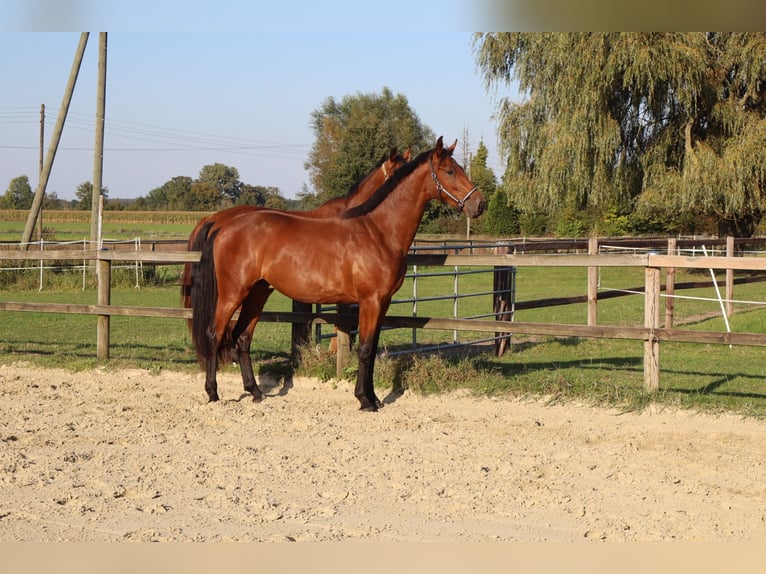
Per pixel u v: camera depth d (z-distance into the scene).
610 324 13.76
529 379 7.66
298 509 4.46
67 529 4.15
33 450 5.72
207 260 7.30
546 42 24.42
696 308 16.50
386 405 7.30
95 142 20.52
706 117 25.78
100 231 20.84
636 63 22.72
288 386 8.01
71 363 9.06
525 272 31.09
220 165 110.62
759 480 5.03
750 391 7.50
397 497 4.69
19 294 19.61
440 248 9.03
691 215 29.25
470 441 6.03
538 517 4.35
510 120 26.67
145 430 6.37
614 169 25.92
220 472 5.19
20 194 112.06
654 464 5.37
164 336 11.82
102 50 20.22
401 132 59.22
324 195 56.72
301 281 6.92
